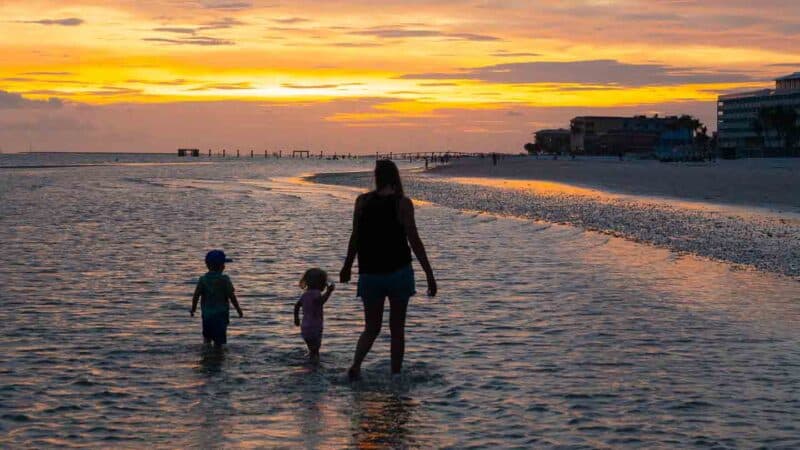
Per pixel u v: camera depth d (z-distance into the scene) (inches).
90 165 7485.2
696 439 301.3
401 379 384.2
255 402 350.0
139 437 304.7
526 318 536.1
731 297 621.6
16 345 454.3
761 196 2087.8
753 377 388.8
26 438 302.5
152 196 2272.4
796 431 310.5
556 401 349.7
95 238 1087.0
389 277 388.5
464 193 2485.2
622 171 4033.0
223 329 454.6
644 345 457.4
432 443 298.2
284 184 3321.9
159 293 637.9
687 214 1565.0
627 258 871.7
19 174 4515.3
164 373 397.1
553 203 1951.3
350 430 313.1
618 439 301.6
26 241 1045.8
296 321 437.1
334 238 1086.4
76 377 387.2
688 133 7805.1
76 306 578.2
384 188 394.6
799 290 658.2
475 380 383.2
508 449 291.6
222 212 1615.4
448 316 542.9
